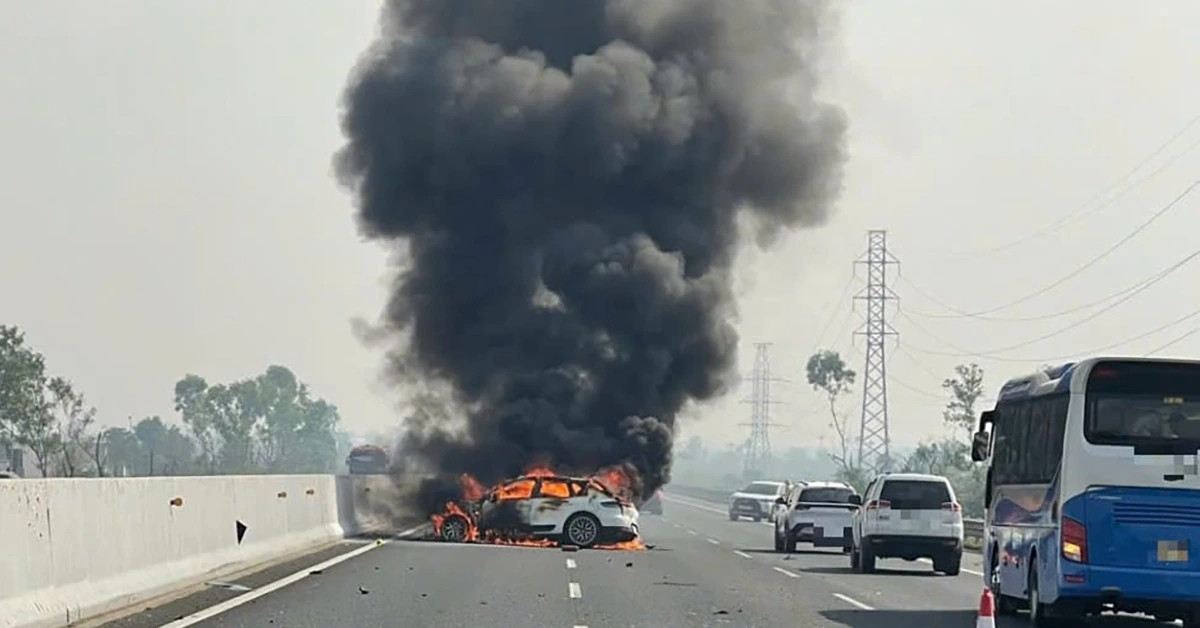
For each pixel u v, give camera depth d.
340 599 22.05
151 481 22.53
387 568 28.70
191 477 25.00
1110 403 20.33
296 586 24.27
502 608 21.22
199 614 19.62
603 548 39.69
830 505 39.56
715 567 31.83
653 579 27.53
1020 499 22.58
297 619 19.23
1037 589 21.25
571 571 29.17
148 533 22.22
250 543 29.14
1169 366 20.33
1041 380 22.31
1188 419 20.23
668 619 20.25
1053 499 20.66
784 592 25.53
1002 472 23.95
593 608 21.53
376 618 19.52
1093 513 20.11
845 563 35.94
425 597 22.66
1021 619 22.70
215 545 26.34
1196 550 19.97
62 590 18.27
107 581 20.02
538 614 20.48
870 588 27.27
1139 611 20.30
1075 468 20.25
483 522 40.44
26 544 17.19
